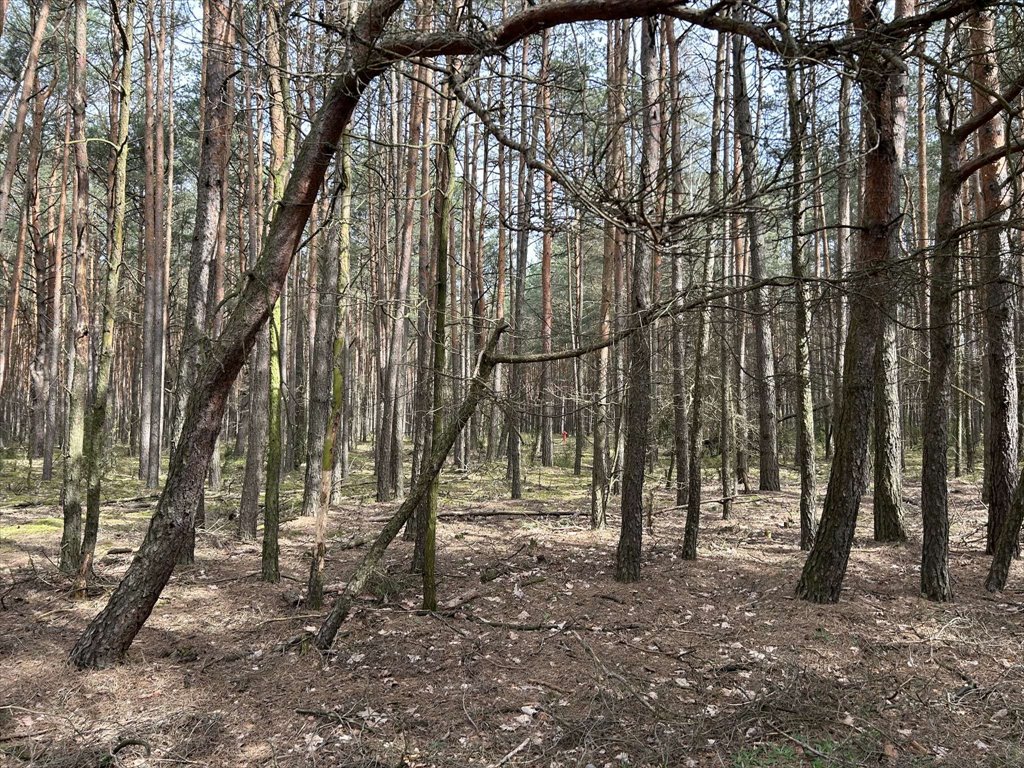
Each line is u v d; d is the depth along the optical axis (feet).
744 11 11.63
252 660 17.26
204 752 12.98
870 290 16.08
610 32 27.07
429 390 35.45
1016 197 20.10
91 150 61.72
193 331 25.76
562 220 14.26
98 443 21.58
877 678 16.43
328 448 20.49
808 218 48.34
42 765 12.29
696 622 20.65
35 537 33.14
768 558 28.53
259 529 36.40
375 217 58.23
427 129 41.19
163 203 66.28
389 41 14.02
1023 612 20.90
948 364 22.13
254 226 40.34
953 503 40.96
